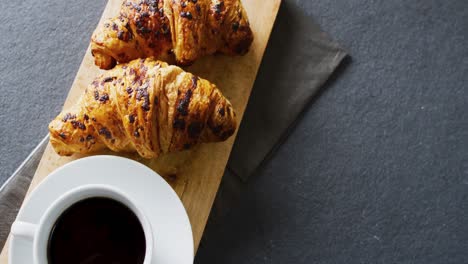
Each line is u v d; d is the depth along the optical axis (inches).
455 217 31.2
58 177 25.4
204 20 26.0
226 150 27.9
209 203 27.6
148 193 25.5
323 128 31.2
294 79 30.7
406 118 31.5
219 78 28.2
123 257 24.3
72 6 31.3
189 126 25.4
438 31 31.8
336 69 31.3
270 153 30.8
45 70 31.0
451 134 31.5
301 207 30.9
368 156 31.3
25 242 24.9
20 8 31.3
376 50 31.6
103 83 25.4
